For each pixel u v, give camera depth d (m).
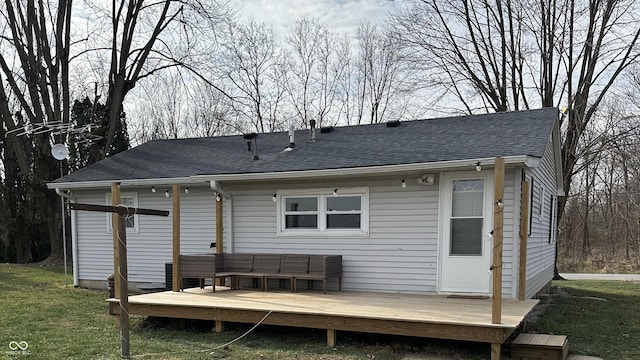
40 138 16.73
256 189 9.38
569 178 16.48
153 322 7.68
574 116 16.41
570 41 16.47
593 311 9.05
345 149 9.41
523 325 6.70
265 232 9.29
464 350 6.05
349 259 8.59
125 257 5.68
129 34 17.78
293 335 6.87
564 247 25.52
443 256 7.85
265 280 8.50
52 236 17.41
